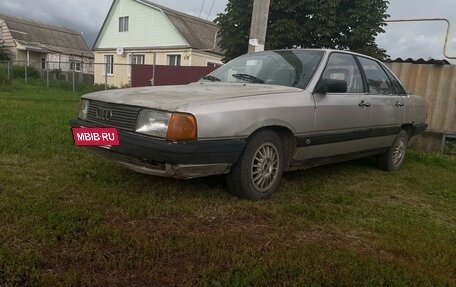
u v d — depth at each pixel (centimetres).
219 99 336
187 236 280
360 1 1425
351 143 455
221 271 238
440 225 359
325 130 414
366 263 258
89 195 346
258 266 243
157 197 353
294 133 381
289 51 472
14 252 236
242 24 1477
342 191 439
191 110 312
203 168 327
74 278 218
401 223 351
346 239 305
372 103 479
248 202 358
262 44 729
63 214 290
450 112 788
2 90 1614
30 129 609
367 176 522
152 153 311
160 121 315
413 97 586
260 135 357
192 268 241
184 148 307
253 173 361
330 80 408
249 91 373
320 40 1445
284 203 372
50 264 233
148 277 228
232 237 285
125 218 304
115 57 2856
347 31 1479
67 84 2173
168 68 1532
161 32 2584
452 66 780
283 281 231
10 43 3647
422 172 583
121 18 2783
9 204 302
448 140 790
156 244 263
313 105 396
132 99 340
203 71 1491
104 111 355
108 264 236
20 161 438
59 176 393
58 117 770
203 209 337
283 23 1401
